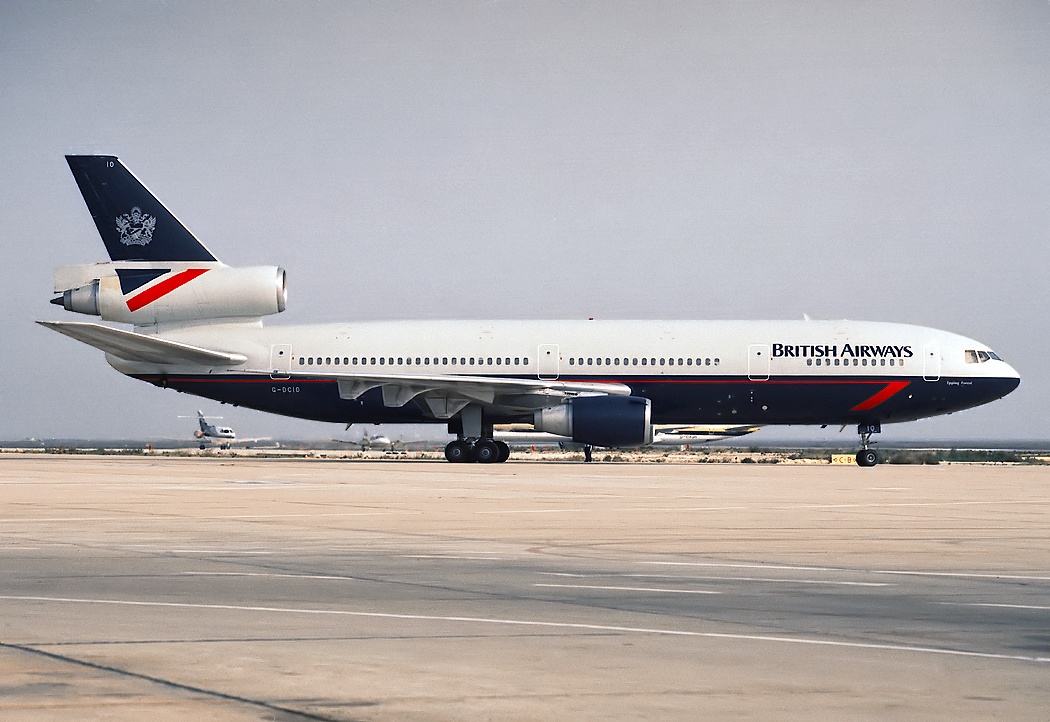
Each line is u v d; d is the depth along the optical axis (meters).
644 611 25.27
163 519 47.12
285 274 118.62
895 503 59.22
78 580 29.52
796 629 23.20
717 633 22.72
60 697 16.88
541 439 164.62
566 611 25.25
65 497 59.91
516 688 18.02
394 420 116.75
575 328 114.56
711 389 112.31
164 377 114.62
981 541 40.19
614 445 107.69
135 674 18.55
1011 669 19.66
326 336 114.94
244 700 16.98
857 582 29.92
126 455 166.25
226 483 74.38
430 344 114.12
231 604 25.91
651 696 17.59
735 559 34.66
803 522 47.31
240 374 113.81
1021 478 90.50
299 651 20.64
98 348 112.56
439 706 16.86
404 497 61.19
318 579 30.05
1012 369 114.88
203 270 115.88
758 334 113.44
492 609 25.45
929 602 26.75
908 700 17.52
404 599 26.83
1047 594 28.08
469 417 114.12
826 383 112.19
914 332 114.56
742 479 84.94
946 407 113.69
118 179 116.31
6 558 33.97
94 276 116.50
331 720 16.02
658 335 113.38
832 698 17.59
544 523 46.31
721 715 16.56
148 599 26.50
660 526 45.25
